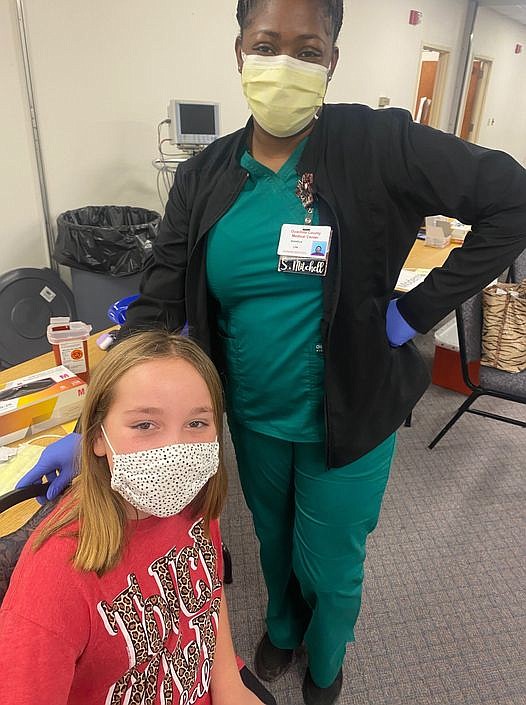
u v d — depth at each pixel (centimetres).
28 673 64
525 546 204
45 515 88
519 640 167
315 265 97
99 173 354
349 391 106
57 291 330
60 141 329
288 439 116
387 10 545
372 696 151
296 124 96
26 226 331
